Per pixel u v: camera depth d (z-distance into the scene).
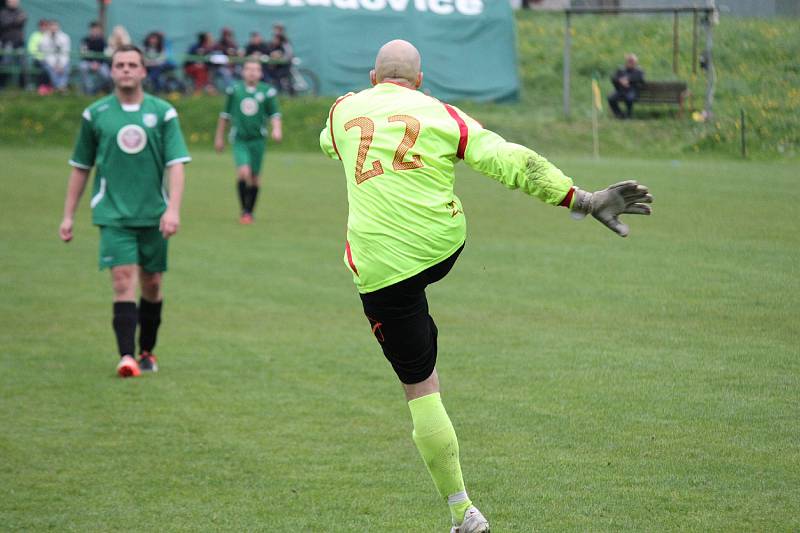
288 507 17.09
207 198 64.19
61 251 45.75
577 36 127.69
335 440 20.58
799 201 57.66
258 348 28.67
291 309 33.88
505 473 18.36
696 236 46.31
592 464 18.70
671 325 29.91
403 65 16.19
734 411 21.59
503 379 24.64
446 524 16.33
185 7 108.56
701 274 37.50
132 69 26.06
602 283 36.47
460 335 29.36
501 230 49.88
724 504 16.62
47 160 83.50
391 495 17.59
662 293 34.47
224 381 25.23
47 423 21.89
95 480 18.47
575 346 27.73
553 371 25.23
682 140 95.50
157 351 28.52
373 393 24.02
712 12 98.50
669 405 22.14
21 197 63.53
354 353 28.02
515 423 21.23
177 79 104.56
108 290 37.59
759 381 23.84
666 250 42.88
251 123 54.22
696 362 25.67
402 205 15.28
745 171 75.06
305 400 23.47
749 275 37.06
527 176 14.66
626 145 95.31
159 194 26.59
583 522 16.08
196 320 32.34
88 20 105.69
